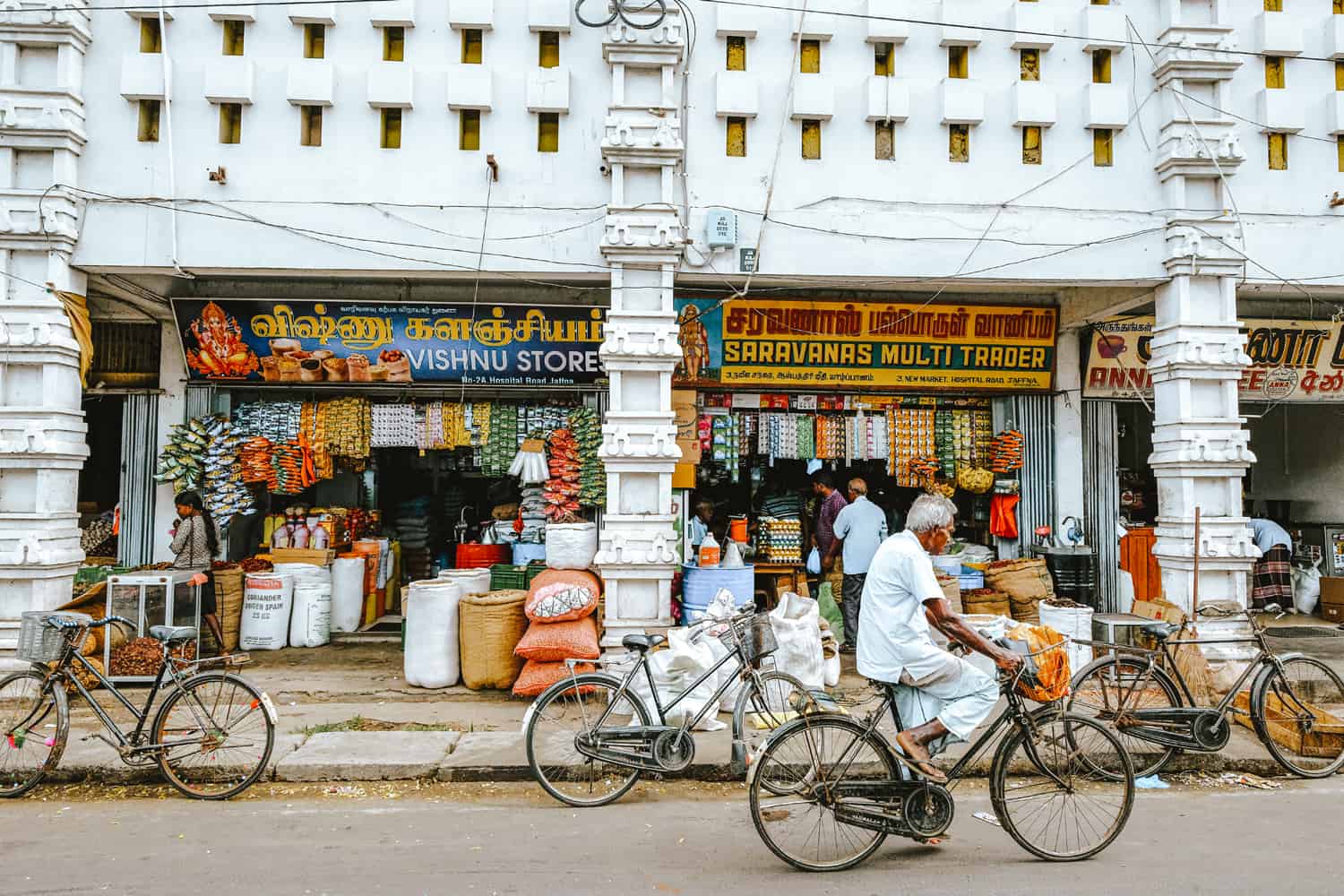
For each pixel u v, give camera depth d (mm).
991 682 3902
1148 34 7234
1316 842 4160
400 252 6887
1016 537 9047
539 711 4797
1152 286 7402
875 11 7039
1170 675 6172
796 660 6227
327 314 8250
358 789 4949
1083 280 7195
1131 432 11383
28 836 4195
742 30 6973
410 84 6812
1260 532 10430
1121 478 11047
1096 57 7367
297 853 3953
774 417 8852
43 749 4879
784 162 7047
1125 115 7148
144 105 6875
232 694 4957
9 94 6562
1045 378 8883
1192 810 4695
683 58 6965
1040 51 7246
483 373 8406
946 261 7113
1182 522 7062
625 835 4215
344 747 5375
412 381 8398
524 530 8500
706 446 8727
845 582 7988
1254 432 12227
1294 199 7297
